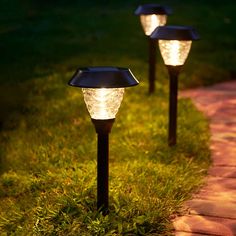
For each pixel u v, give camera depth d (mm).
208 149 6266
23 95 8680
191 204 4742
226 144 6484
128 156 5902
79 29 14750
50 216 4410
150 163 5586
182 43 5711
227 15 17781
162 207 4547
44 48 12422
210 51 13289
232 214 4531
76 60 11133
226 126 7234
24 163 6035
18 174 5758
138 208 4434
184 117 7344
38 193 5066
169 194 4824
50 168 5723
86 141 6477
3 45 12562
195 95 9172
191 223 4359
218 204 4746
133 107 7879
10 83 9320
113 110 3973
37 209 4629
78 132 6848
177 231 4230
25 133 7059
